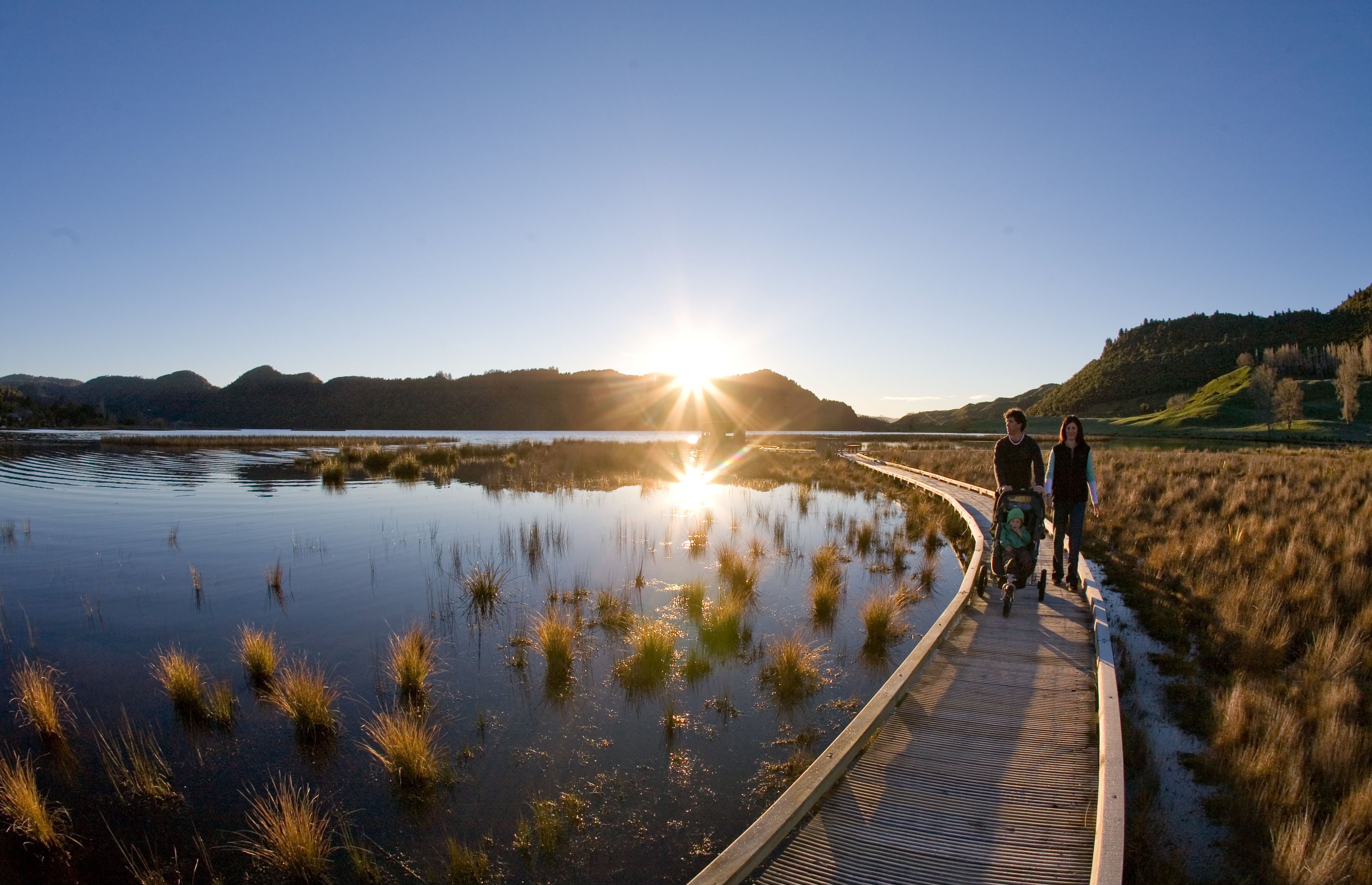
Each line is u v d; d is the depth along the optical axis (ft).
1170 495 55.47
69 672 25.40
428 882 14.60
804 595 35.29
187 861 15.31
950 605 26.73
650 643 25.72
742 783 17.99
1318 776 15.71
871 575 39.52
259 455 144.66
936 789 14.82
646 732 20.81
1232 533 39.63
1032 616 26.68
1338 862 12.38
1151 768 16.83
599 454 128.77
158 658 26.81
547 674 25.12
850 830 13.50
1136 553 39.50
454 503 69.21
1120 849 11.96
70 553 45.29
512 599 34.68
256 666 24.66
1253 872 13.17
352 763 19.26
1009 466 26.58
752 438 272.72
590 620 31.35
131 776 18.54
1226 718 18.17
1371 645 22.15
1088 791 14.62
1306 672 20.88
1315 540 35.94
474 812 16.94
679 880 14.44
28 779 17.52
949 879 12.09
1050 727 17.51
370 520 58.49
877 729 17.31
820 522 57.57
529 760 19.25
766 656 26.78
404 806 17.24
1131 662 23.21
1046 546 39.52
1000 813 13.93
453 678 24.91
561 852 15.34
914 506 66.64
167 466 113.09
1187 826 14.74
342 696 23.48
